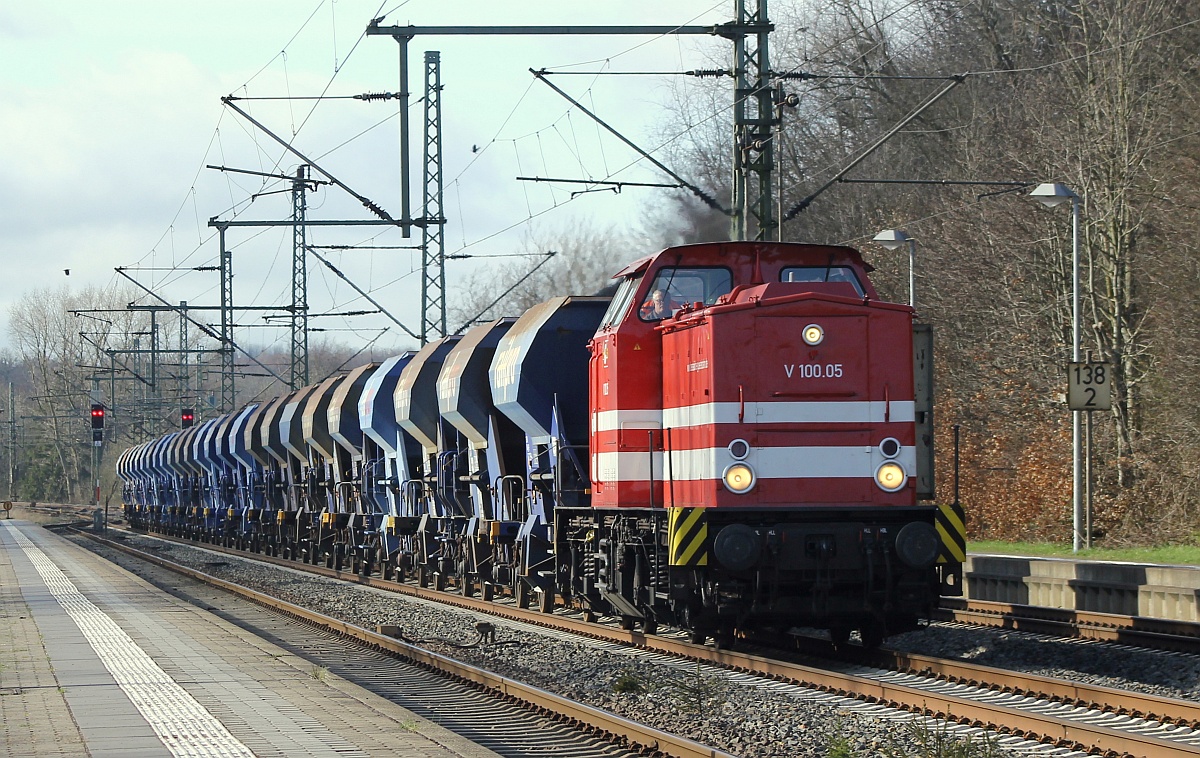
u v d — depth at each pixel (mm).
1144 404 135375
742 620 55094
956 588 54906
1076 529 109500
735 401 54625
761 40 98562
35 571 139750
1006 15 191750
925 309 164125
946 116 194125
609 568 65438
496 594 100250
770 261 60406
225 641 68688
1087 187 138125
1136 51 138750
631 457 61062
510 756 39125
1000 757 36344
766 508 53781
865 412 55156
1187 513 125438
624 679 51000
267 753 36625
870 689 47375
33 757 36125
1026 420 149125
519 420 79062
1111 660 56594
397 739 39062
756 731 41750
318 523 142125
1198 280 126438
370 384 116750
